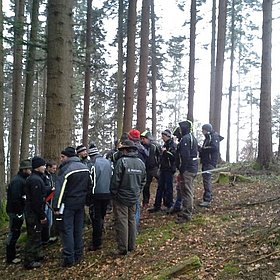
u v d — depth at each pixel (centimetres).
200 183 1187
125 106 1366
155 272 519
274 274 443
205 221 719
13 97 1512
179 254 579
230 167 1366
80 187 625
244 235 604
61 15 737
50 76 739
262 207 775
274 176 1149
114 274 557
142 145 834
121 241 620
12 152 1482
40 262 661
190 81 1694
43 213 647
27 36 1452
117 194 615
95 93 2428
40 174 654
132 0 1367
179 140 770
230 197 922
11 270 661
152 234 693
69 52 751
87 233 770
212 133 848
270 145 1271
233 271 470
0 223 954
